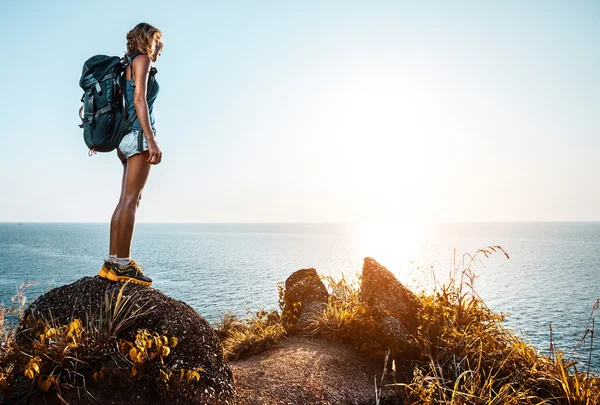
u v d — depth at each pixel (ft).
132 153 10.91
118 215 11.22
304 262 531.91
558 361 12.88
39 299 11.10
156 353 9.52
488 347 14.29
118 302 10.05
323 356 14.64
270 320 20.40
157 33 11.13
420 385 12.03
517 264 561.02
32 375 8.05
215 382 10.13
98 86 10.69
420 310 16.65
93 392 8.68
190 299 239.71
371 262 19.74
